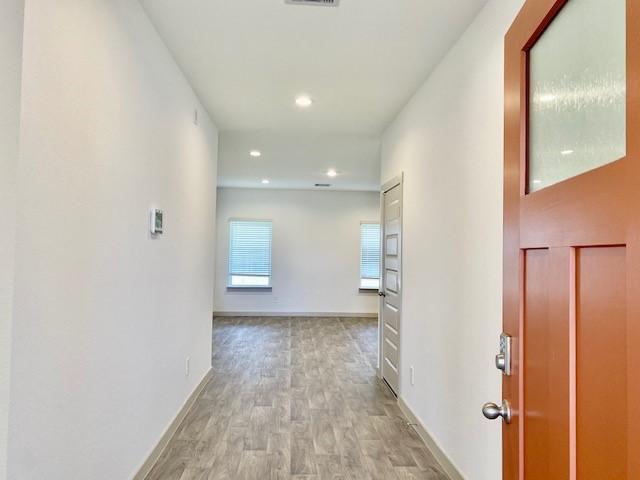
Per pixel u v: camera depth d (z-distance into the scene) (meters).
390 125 3.99
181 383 3.02
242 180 7.52
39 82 1.26
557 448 0.89
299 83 3.02
